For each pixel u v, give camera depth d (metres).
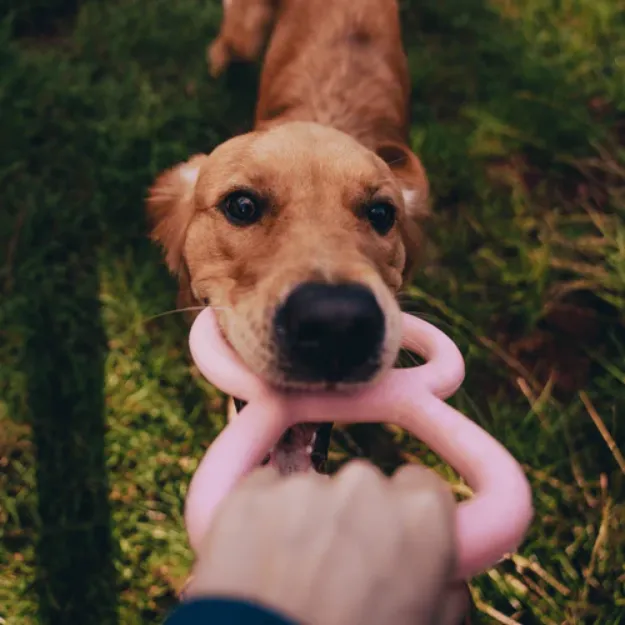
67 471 0.49
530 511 0.22
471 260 0.59
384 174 0.42
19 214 0.58
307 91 0.58
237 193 0.40
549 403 0.52
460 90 0.70
